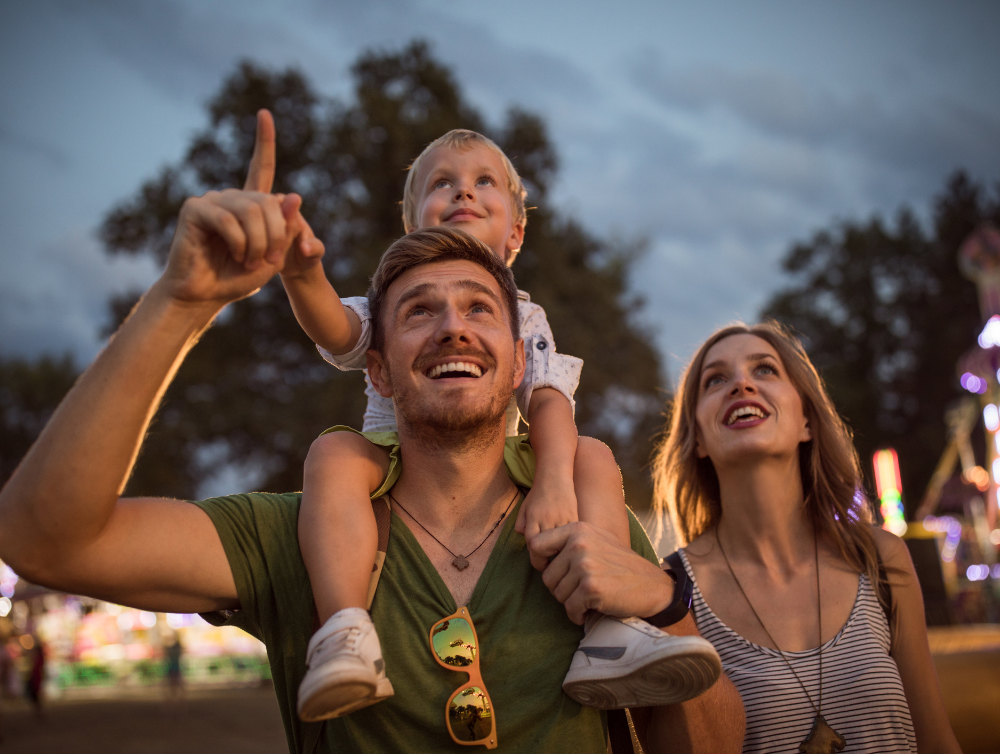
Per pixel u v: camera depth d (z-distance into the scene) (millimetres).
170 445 19766
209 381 20281
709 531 3158
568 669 1774
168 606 1735
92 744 12797
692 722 1886
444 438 1883
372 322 2102
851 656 2549
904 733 2436
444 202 3162
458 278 1968
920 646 2697
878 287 43500
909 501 37000
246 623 1869
